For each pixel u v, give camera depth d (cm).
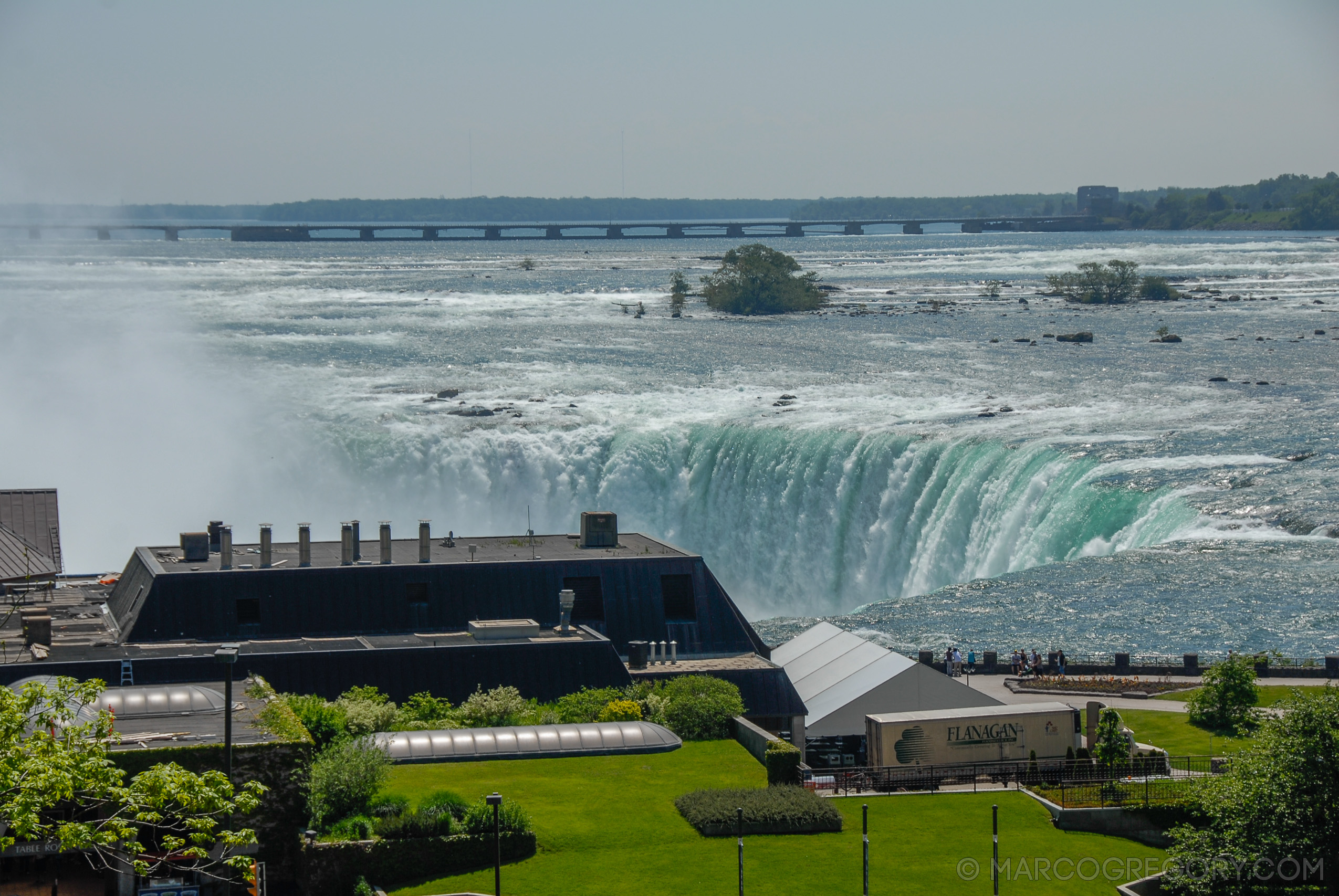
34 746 3988
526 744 6269
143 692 5731
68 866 4894
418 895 5056
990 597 12244
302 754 5297
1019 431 16500
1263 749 5553
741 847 5181
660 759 6359
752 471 16338
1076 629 11144
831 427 16825
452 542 8688
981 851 5628
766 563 16038
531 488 17000
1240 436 16225
